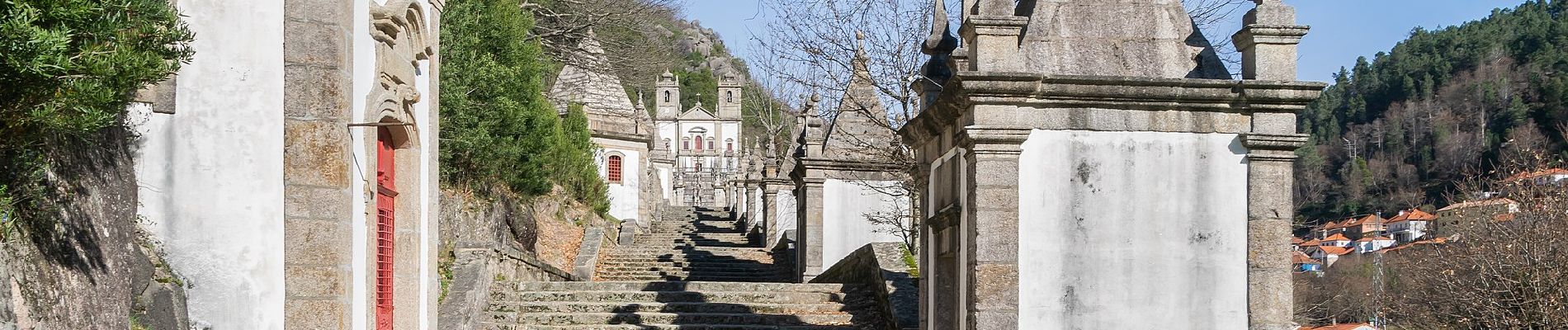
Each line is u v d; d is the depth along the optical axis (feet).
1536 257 66.85
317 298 27.76
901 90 67.72
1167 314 34.19
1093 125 34.27
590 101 138.62
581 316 51.70
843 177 76.84
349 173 28.40
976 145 33.94
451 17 67.92
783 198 99.50
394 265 34.19
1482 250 70.95
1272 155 34.65
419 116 35.32
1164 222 34.40
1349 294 102.22
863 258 60.54
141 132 27.40
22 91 21.68
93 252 25.32
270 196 27.73
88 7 22.07
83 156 25.86
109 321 25.09
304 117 27.91
